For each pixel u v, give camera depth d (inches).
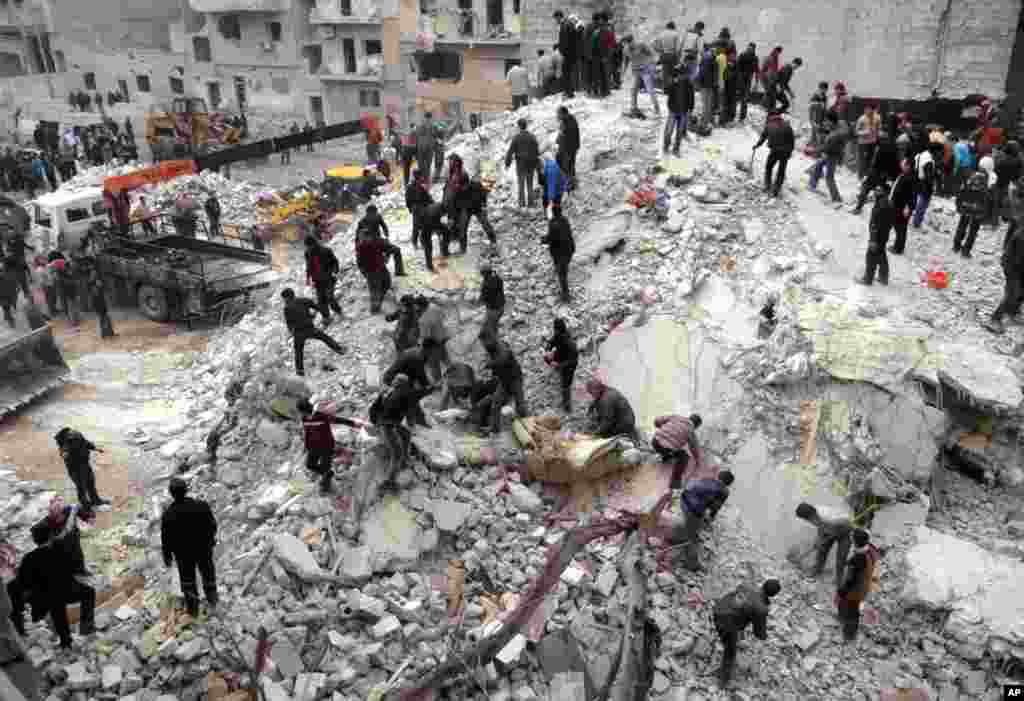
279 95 1909.4
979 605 443.8
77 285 860.0
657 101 872.3
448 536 444.1
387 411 446.6
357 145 1727.4
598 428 517.3
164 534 381.4
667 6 1196.5
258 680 362.9
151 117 1592.0
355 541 432.1
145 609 418.9
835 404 535.5
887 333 558.6
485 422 525.0
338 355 581.0
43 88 2069.4
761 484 518.0
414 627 391.5
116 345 794.8
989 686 424.5
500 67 1609.3
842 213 707.4
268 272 868.6
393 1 1660.9
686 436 487.2
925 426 526.9
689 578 458.9
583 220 697.0
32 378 681.0
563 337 520.1
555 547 450.3
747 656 425.1
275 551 415.8
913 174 649.6
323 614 393.4
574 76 935.0
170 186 1156.5
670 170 732.7
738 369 567.2
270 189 1248.8
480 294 580.1
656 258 645.3
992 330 595.2
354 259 699.4
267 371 576.1
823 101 834.2
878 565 484.1
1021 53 1125.7
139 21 2156.7
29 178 1354.6
